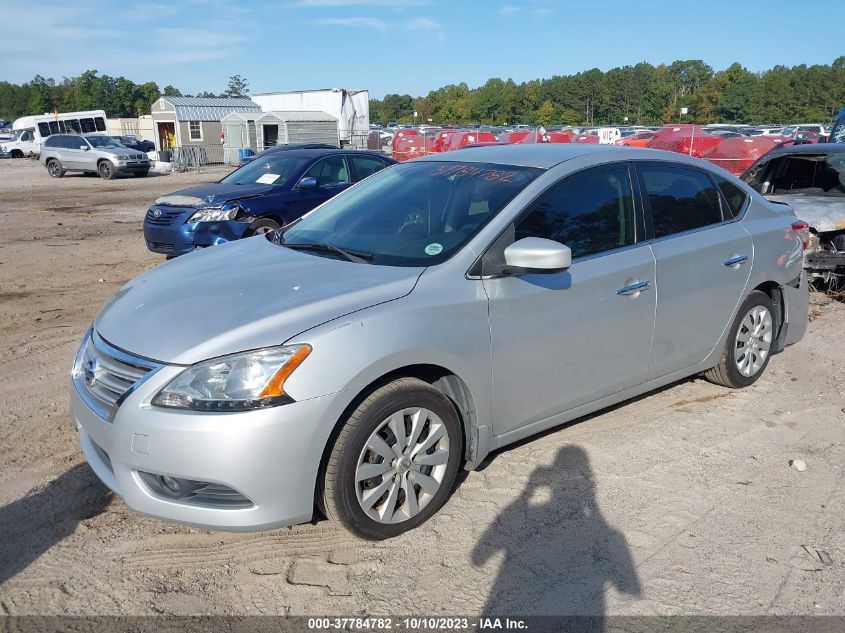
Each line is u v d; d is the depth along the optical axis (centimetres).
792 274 518
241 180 972
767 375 549
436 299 328
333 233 408
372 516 319
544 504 360
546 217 377
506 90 12888
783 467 403
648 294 413
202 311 317
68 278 908
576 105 12594
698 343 460
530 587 299
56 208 1755
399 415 319
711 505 362
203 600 290
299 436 288
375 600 290
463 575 306
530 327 360
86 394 323
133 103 13688
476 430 352
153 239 902
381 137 4022
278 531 338
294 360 288
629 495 370
